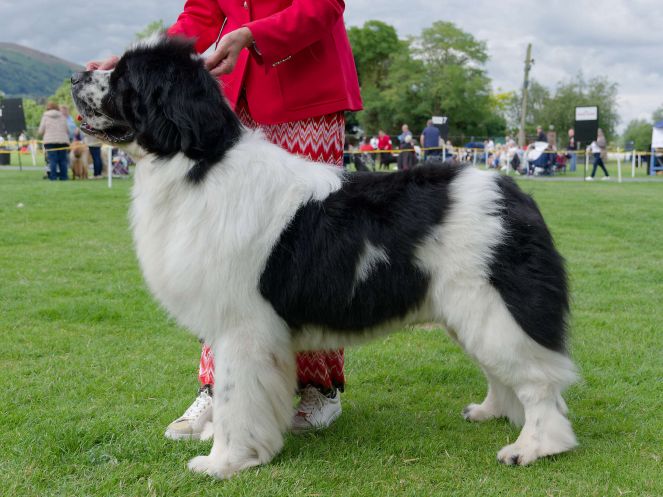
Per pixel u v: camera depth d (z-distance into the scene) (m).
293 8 3.21
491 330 3.06
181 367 4.55
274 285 3.01
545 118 71.12
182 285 3.01
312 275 3.01
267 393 3.10
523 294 3.03
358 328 3.17
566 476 3.08
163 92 2.92
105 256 8.24
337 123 3.61
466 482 3.04
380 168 26.94
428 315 3.22
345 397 4.20
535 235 3.08
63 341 5.03
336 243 3.01
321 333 3.20
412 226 3.04
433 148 25.72
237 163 3.01
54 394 4.02
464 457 3.32
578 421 3.75
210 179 2.97
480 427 3.71
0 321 5.50
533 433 3.22
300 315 3.10
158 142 2.99
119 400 3.95
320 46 3.46
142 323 5.56
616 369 4.61
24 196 14.14
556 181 23.69
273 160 3.09
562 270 3.18
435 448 3.41
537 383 3.15
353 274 3.03
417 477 3.09
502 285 3.03
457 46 68.88
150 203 3.08
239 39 3.14
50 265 7.66
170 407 3.84
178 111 2.91
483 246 3.02
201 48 3.77
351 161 25.38
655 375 4.46
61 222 10.83
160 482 2.96
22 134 29.23
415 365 4.74
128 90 3.01
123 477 3.01
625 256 8.85
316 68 3.47
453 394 4.27
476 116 69.38
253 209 2.97
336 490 2.97
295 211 3.03
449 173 3.20
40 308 5.81
